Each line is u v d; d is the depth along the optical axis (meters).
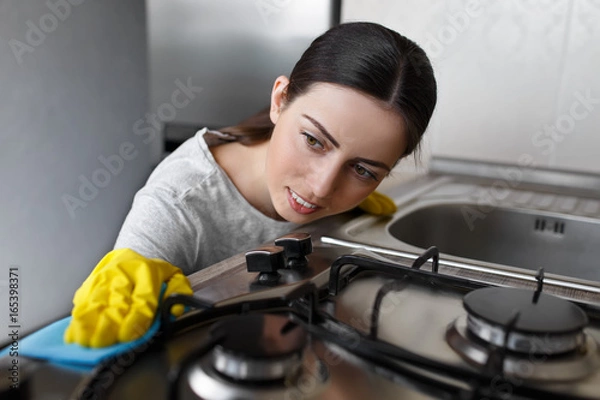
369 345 0.35
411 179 1.10
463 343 0.37
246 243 0.81
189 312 0.39
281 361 0.30
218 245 0.79
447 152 1.16
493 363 0.33
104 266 0.44
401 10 1.10
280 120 0.63
